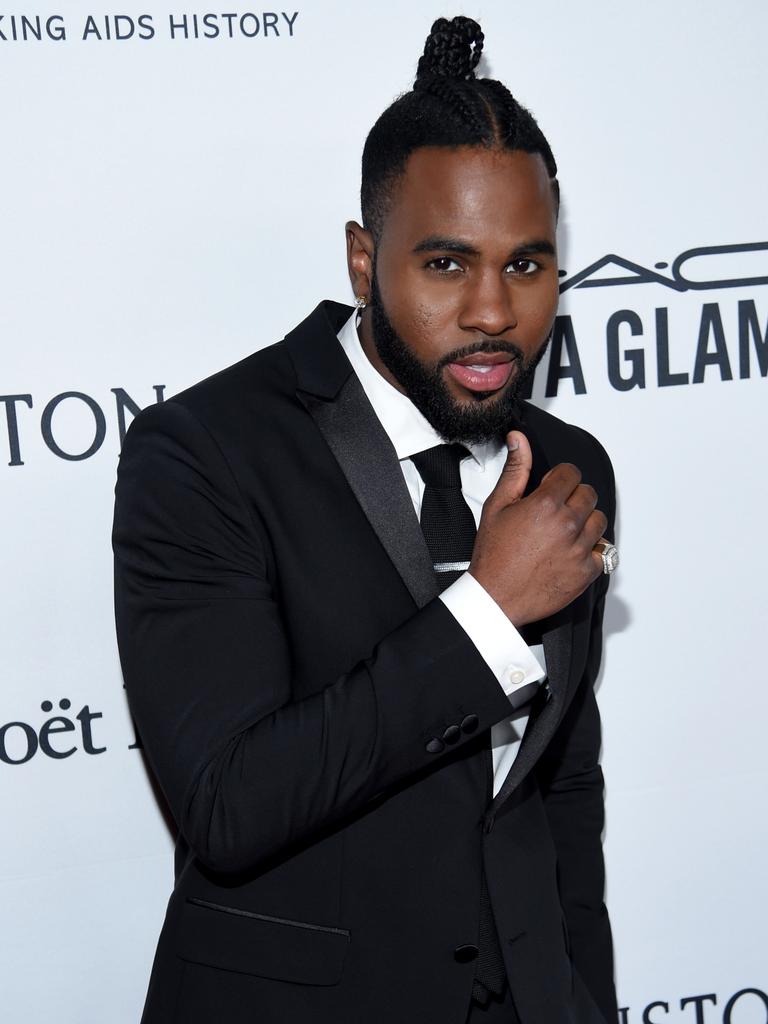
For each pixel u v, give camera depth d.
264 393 1.02
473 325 0.90
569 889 1.23
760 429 1.60
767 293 1.57
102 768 1.47
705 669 1.62
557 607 0.91
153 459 0.97
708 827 1.64
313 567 0.96
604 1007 1.22
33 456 1.41
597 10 1.49
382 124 0.96
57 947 1.48
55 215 1.38
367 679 0.88
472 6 1.46
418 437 1.02
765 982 1.69
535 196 0.91
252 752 0.87
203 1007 0.97
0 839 1.45
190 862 1.04
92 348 1.41
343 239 1.45
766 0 1.53
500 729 1.05
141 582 0.96
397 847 0.97
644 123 1.52
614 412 1.56
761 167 1.55
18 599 1.42
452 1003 0.96
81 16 1.36
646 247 1.54
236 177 1.42
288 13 1.41
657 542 1.59
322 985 0.95
